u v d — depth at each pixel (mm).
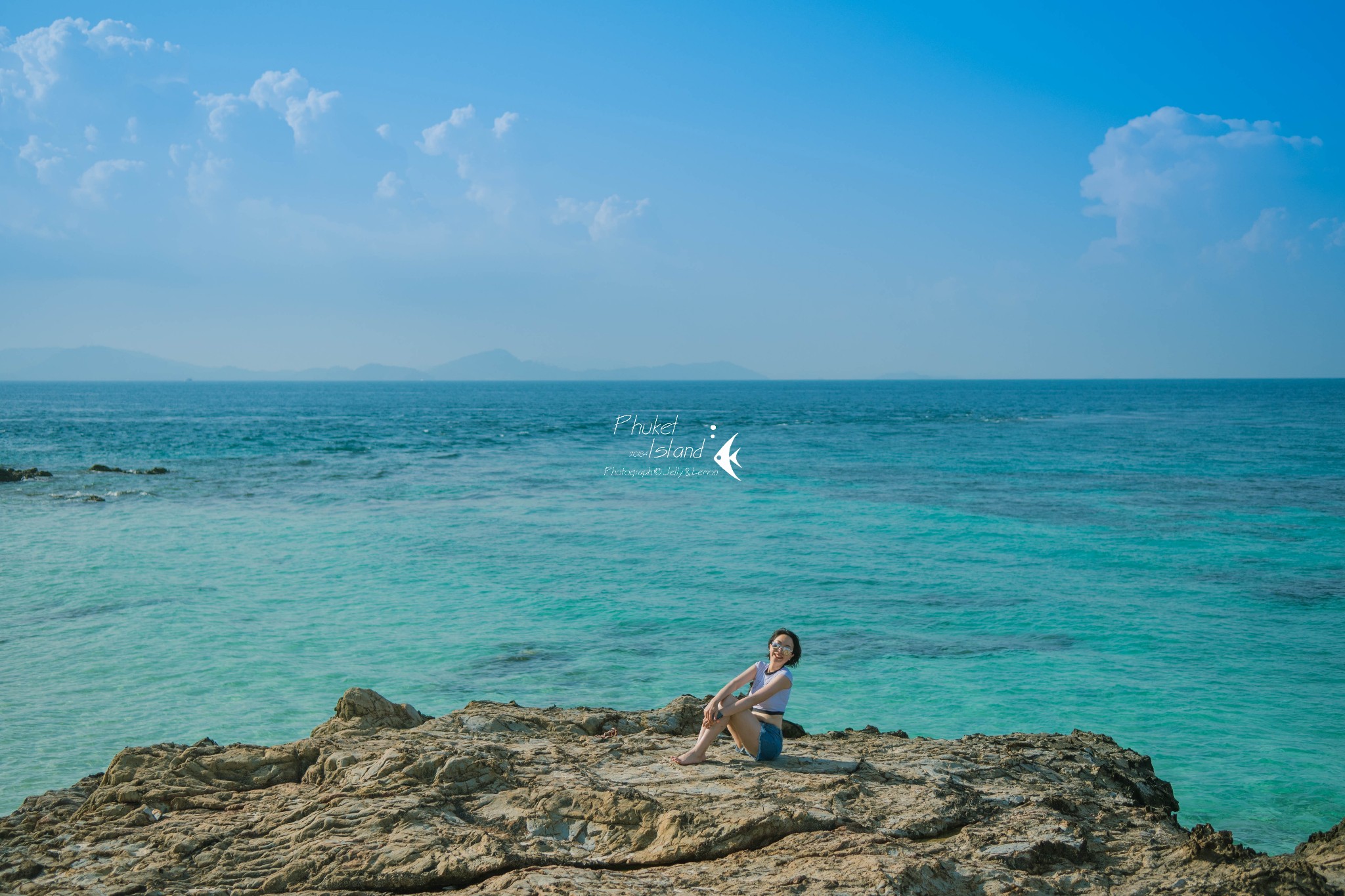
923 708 12570
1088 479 41938
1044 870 5309
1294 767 10570
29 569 21156
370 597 18812
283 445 61719
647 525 28703
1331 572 21719
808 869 4941
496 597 18938
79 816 6031
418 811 5676
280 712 11914
